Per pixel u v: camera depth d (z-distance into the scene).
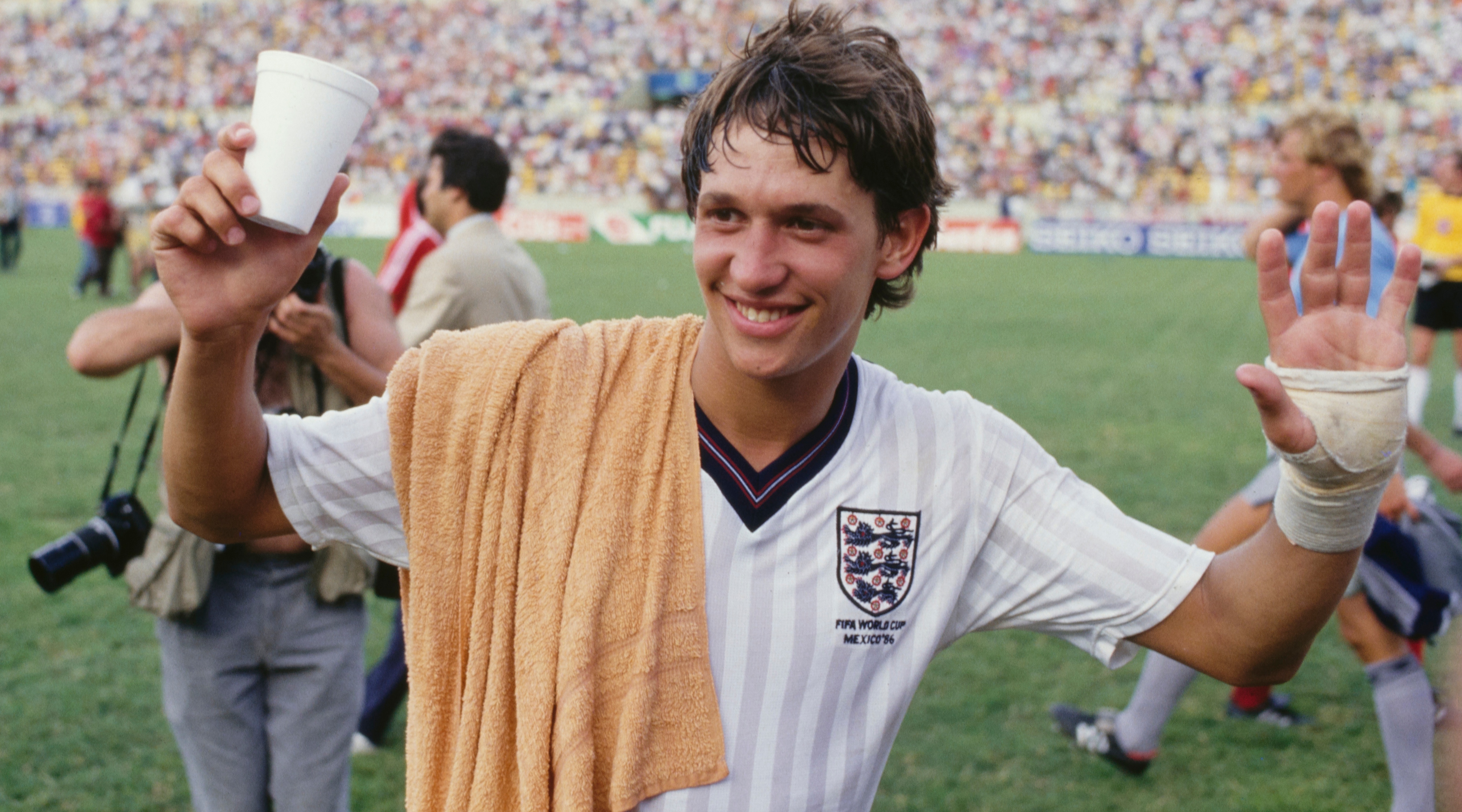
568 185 37.69
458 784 1.41
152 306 2.72
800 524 1.46
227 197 1.26
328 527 1.51
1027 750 4.40
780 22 1.39
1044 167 36.72
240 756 2.78
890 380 1.59
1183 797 4.06
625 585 1.41
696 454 1.45
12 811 3.87
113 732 4.45
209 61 42.34
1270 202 34.50
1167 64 40.00
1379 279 3.80
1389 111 37.09
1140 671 5.13
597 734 1.39
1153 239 31.17
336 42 43.09
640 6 44.22
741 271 1.33
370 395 2.80
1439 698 3.83
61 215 33.47
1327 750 4.43
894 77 1.38
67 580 2.60
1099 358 13.02
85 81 41.72
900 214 1.43
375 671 4.41
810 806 1.44
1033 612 1.59
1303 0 40.97
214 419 1.37
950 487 1.53
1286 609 1.45
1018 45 41.06
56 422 9.35
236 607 2.74
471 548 1.43
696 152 1.39
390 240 29.77
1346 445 1.33
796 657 1.44
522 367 1.45
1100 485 7.70
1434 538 3.58
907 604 1.49
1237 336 14.94
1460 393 9.48
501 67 42.56
